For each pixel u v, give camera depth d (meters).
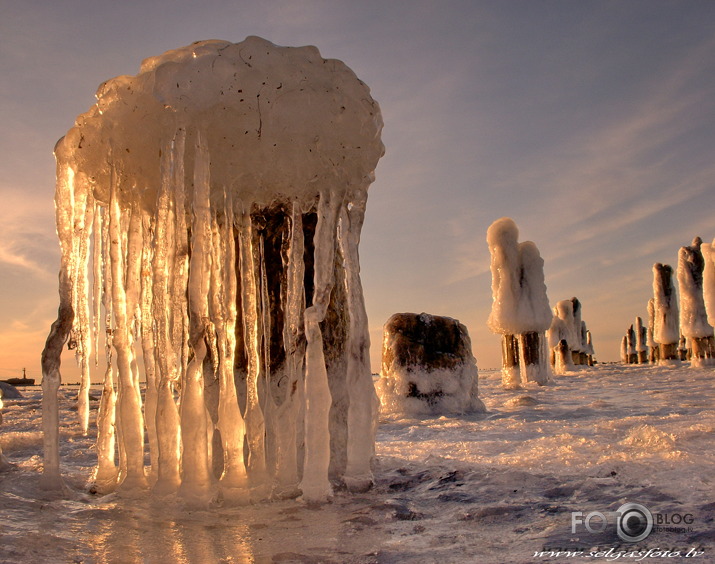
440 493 3.10
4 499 2.91
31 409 10.16
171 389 3.19
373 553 2.19
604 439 4.65
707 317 17.53
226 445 3.18
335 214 3.43
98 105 3.45
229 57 3.25
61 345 3.27
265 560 2.15
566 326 22.23
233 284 3.39
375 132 3.45
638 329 31.81
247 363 3.61
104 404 3.54
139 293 3.53
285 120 3.34
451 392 8.34
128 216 3.74
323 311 3.28
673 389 11.06
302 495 3.11
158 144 3.46
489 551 2.14
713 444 3.90
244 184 3.52
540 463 3.71
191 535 2.48
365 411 3.40
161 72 3.18
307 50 3.38
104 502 3.10
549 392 12.10
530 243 14.30
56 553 2.21
